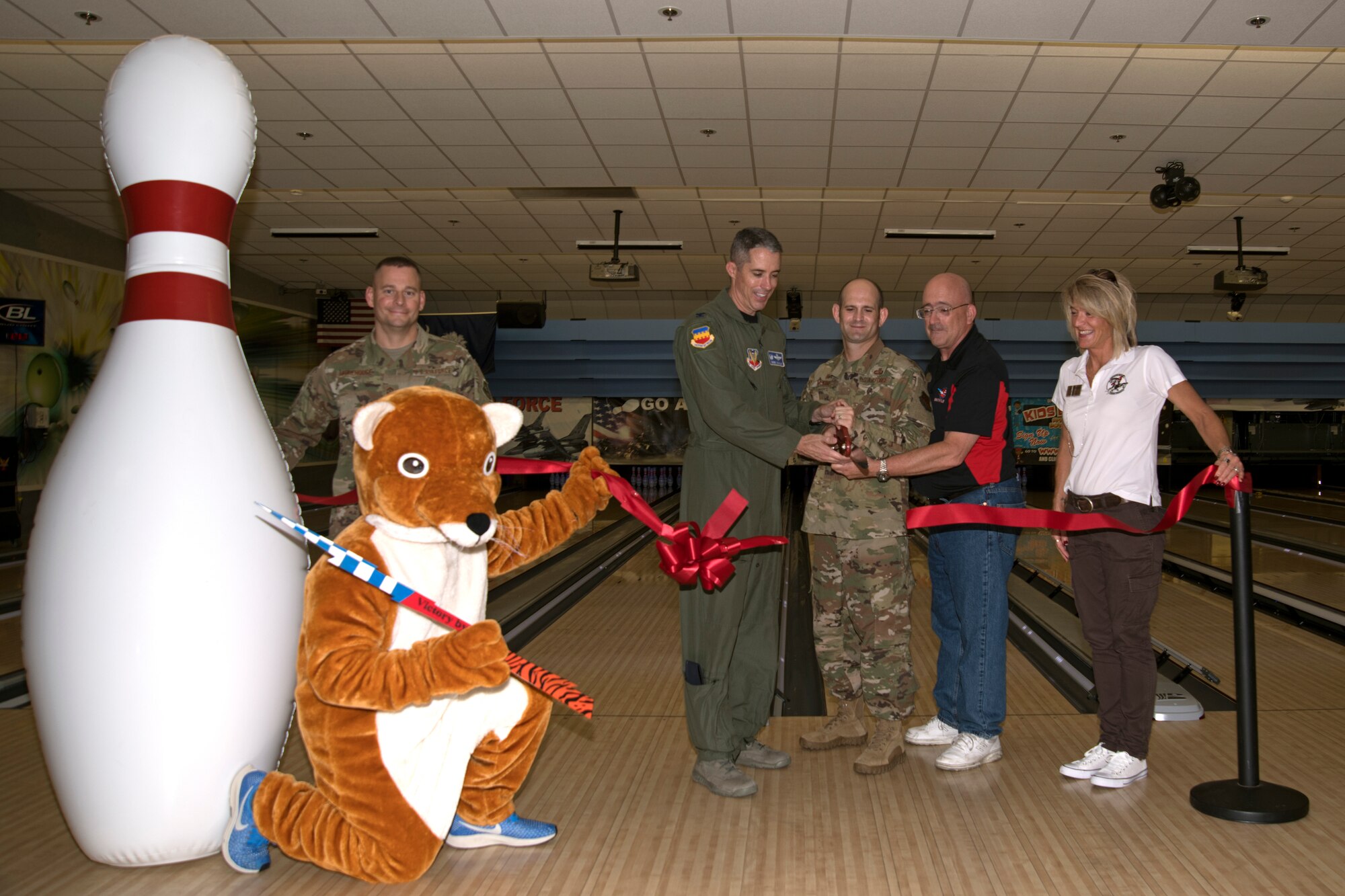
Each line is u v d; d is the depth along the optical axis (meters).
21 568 6.80
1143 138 7.04
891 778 2.55
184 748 1.86
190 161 1.99
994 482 2.60
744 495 2.49
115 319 10.25
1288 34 5.13
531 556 2.15
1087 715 3.23
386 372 2.75
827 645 2.85
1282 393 14.47
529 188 8.55
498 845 2.11
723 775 2.44
